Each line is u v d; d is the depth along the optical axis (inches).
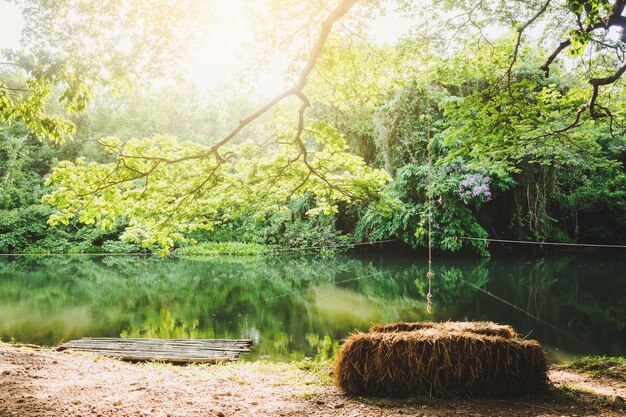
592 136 417.7
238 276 684.1
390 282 604.4
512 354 170.7
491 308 445.4
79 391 169.5
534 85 339.3
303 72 257.0
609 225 959.0
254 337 340.2
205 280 647.1
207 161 304.0
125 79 258.4
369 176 326.0
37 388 170.4
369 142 904.9
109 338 328.8
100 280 650.8
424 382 170.2
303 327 370.9
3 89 286.7
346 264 788.6
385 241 847.7
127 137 1310.3
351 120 868.6
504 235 867.4
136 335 348.8
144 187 304.2
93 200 283.7
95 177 280.4
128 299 501.4
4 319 403.9
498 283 591.8
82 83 247.4
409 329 204.1
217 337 341.1
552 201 891.4
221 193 319.6
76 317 411.8
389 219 811.4
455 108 358.9
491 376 169.0
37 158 1251.8
